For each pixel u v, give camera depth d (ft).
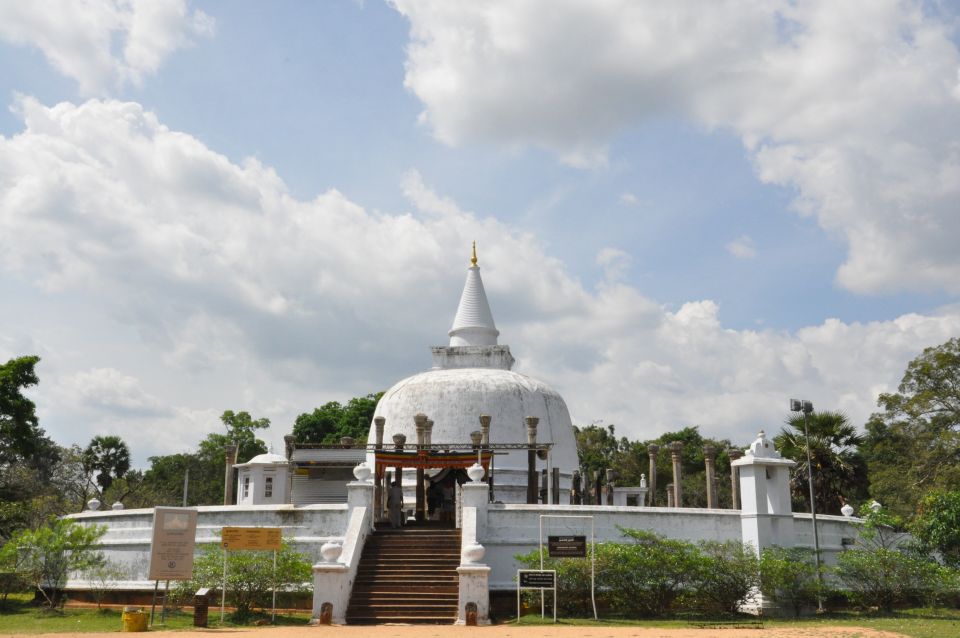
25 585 92.79
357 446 127.54
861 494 148.87
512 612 80.64
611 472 141.90
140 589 90.27
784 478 86.07
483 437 105.19
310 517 87.66
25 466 185.06
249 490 153.48
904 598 83.10
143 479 231.30
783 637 56.95
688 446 236.02
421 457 96.58
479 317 139.85
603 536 85.25
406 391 122.21
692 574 76.07
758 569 76.38
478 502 84.84
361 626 68.28
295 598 81.61
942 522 97.66
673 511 86.74
